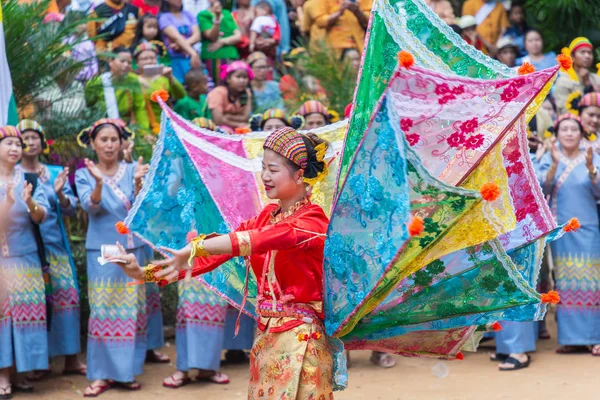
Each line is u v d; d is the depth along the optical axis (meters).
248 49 11.33
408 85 3.70
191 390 7.07
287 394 3.84
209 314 7.09
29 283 6.82
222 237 3.71
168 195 4.52
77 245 8.61
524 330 7.59
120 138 7.12
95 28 10.09
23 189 6.85
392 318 4.08
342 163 3.88
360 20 11.16
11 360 6.73
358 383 7.18
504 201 3.77
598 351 8.00
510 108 3.81
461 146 3.88
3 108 7.53
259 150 4.85
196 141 4.62
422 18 4.21
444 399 6.60
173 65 10.63
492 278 3.88
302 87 10.29
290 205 4.00
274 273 3.95
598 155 8.09
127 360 6.95
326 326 4.01
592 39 11.83
